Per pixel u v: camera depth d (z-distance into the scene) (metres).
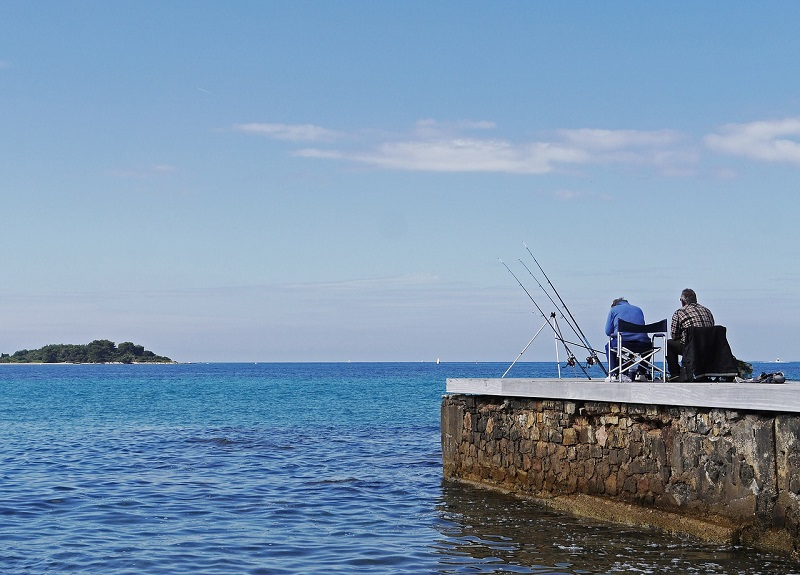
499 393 14.52
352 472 18.41
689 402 10.42
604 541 10.66
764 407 9.28
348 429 30.36
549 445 13.29
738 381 11.74
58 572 9.62
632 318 13.95
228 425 32.59
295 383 88.94
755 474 9.50
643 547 10.23
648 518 11.09
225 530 12.07
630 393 11.42
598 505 12.02
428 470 18.62
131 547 10.93
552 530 11.45
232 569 9.76
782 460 9.17
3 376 123.12
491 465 14.93
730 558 9.47
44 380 101.81
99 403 50.00
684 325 12.59
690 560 9.52
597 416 12.29
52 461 20.52
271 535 11.70
